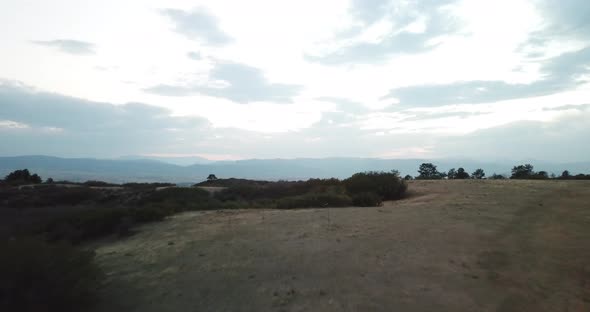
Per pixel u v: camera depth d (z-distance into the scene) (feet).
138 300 17.16
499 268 18.99
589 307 14.39
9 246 15.53
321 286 17.49
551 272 18.24
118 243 30.48
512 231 26.50
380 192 57.88
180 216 41.96
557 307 14.49
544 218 30.37
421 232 27.22
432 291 16.25
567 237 24.26
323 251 23.38
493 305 14.76
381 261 20.75
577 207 34.27
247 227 32.71
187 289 18.28
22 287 14.19
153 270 21.70
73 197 86.74
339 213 38.22
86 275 17.07
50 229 36.06
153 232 33.37
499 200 40.96
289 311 14.94
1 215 51.29
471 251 22.03
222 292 17.62
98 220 35.22
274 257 22.74
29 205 77.05
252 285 18.28
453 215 33.37
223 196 78.43
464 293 15.97
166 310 15.89
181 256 24.30
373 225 30.78
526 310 14.30
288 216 37.73
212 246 26.40
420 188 62.69
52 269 15.37
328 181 78.13
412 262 20.31
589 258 19.98
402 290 16.47
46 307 14.66
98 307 16.49
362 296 15.99
